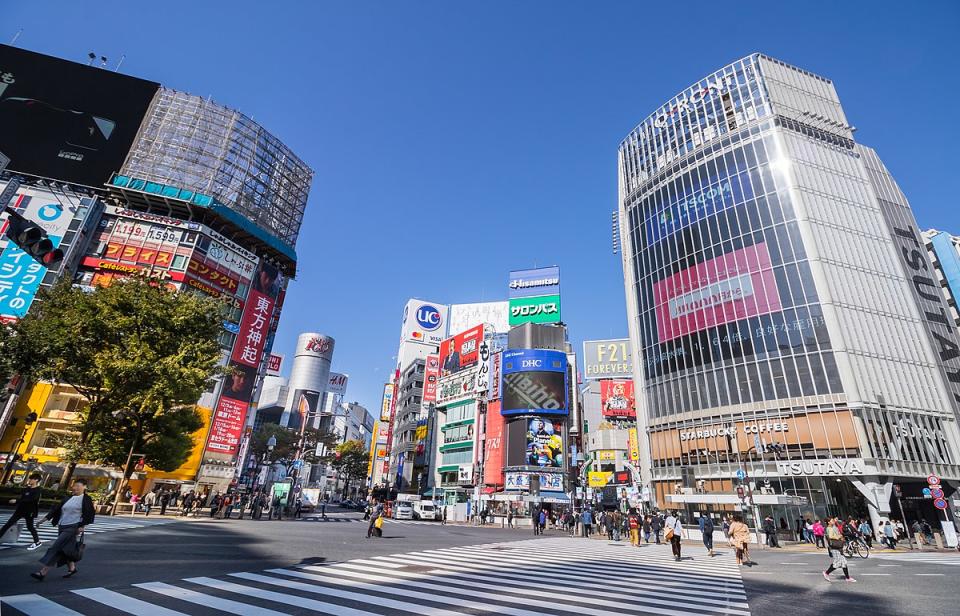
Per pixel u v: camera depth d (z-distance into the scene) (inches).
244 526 850.8
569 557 635.5
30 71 1792.6
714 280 1759.4
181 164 1956.2
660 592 366.9
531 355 2118.6
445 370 2642.7
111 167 1811.0
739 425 1523.1
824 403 1391.5
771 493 1342.3
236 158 2095.2
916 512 1350.9
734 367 1601.9
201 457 1620.3
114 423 936.3
